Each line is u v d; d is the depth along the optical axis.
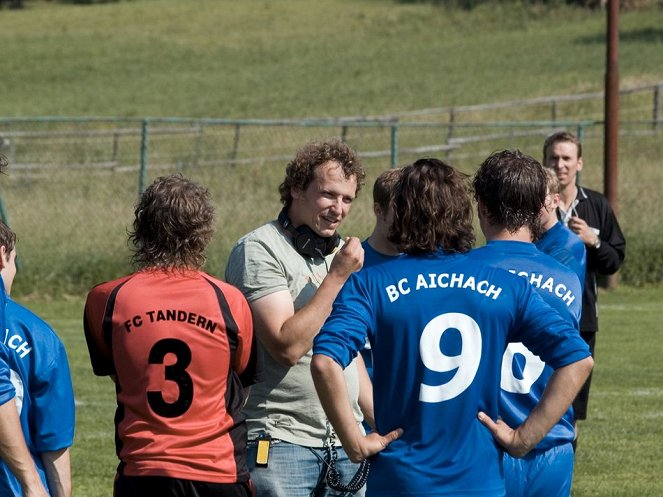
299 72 124.88
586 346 8.85
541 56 124.12
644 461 18.98
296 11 167.62
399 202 9.05
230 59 135.00
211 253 39.59
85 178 65.62
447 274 8.94
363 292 8.91
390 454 8.75
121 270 38.03
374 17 160.12
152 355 9.35
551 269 10.23
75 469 18.42
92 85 120.31
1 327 8.88
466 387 8.74
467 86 109.25
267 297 10.72
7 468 9.08
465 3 161.38
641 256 40.16
